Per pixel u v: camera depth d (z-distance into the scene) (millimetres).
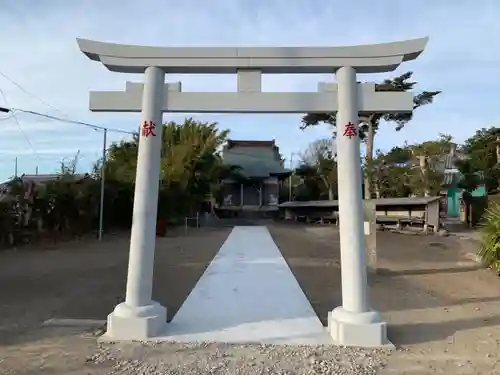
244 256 13609
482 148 27797
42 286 8867
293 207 35719
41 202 17125
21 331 5812
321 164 38875
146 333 5477
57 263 11922
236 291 8320
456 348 5285
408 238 18891
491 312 7035
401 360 4832
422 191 26766
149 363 4641
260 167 42062
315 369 4512
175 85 5934
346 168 5656
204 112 5969
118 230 21922
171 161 27219
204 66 5848
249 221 34406
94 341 5379
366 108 5816
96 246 16109
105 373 4383
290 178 43844
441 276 10312
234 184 41000
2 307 7117
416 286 9172
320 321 6336
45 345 5230
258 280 9500
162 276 10109
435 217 20812
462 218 26719
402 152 31922
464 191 27938
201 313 6695
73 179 19188
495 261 10570
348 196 5605
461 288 8969
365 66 5781
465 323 6398
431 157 27641
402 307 7359
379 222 24281
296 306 7172
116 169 23094
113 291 8430
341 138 5734
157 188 5859
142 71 6016
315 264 12109
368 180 29750
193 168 28188
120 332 5492
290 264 12062
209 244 17359
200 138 31547
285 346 5215
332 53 5789
